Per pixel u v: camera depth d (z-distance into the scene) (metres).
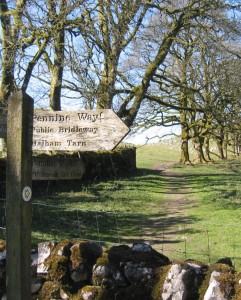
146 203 17.80
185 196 20.31
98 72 17.19
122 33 17.53
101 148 4.05
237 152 50.34
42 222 12.10
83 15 16.48
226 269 4.20
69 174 5.31
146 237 11.52
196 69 25.59
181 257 9.24
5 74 17.48
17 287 3.97
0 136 4.32
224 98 23.75
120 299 4.38
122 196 18.83
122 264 4.48
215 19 18.52
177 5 19.73
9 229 4.02
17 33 16.88
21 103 3.99
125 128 3.97
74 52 16.42
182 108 22.84
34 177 5.19
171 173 32.81
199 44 20.75
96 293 4.46
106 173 24.98
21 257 3.97
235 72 23.00
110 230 12.26
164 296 4.19
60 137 4.19
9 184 4.02
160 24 21.14
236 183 25.11
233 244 10.41
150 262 4.47
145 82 20.53
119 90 20.78
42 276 4.77
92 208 15.12
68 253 4.76
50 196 16.59
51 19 16.27
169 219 14.19
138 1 17.31
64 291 4.60
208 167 37.78
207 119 26.50
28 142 4.06
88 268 4.68
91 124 4.09
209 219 14.04
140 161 45.16
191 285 4.20
